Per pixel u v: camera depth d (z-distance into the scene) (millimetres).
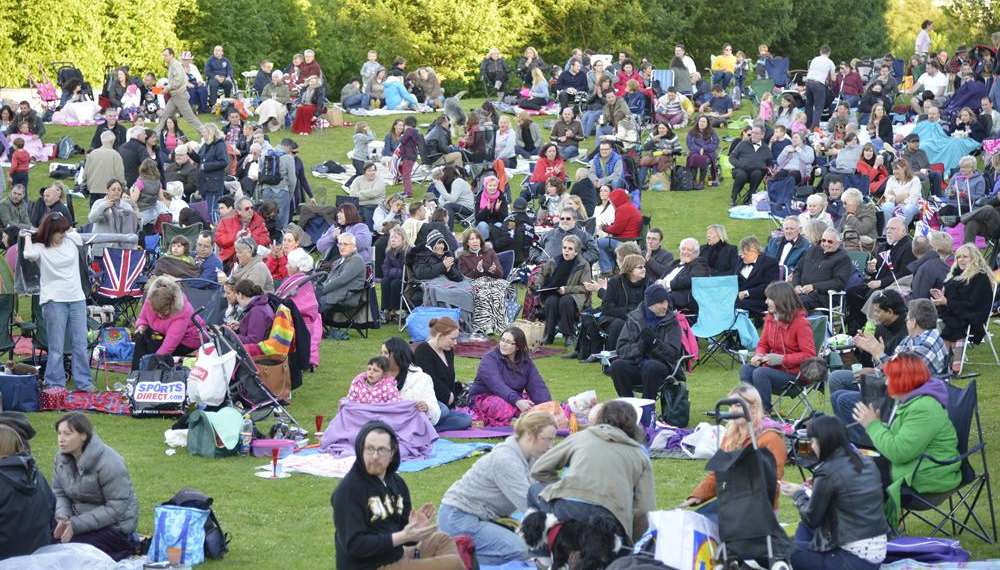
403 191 28422
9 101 36875
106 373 16219
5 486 8727
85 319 15227
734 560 8164
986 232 19891
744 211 26703
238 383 14070
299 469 12312
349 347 18234
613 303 16953
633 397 14039
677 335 13867
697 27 66875
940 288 16234
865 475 8656
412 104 39125
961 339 15867
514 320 19422
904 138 30250
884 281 17469
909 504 9953
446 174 24875
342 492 8109
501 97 40625
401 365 13492
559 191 24047
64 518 9570
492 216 23094
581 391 15438
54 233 14836
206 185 25109
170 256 18359
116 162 25094
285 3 59406
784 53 71625
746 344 16703
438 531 8633
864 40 72625
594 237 21734
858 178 24922
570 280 18359
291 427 13766
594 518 8391
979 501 11227
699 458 12602
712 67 44000
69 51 49594
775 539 8125
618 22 61438
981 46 39656
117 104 36125
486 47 58250
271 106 35219
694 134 29594
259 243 20891
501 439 13508
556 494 8539
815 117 34469
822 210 20938
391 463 8242
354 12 61219
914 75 43500
